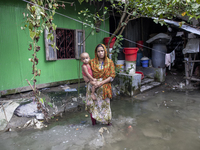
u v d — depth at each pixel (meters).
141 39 8.77
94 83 2.91
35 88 3.08
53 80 5.41
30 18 2.65
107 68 2.98
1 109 3.47
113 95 5.30
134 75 5.30
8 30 4.36
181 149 2.56
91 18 6.09
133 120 3.57
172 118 3.65
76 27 5.75
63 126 3.31
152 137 2.90
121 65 6.52
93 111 3.10
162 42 6.72
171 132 3.06
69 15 5.50
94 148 2.60
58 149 2.57
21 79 4.71
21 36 4.60
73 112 3.97
